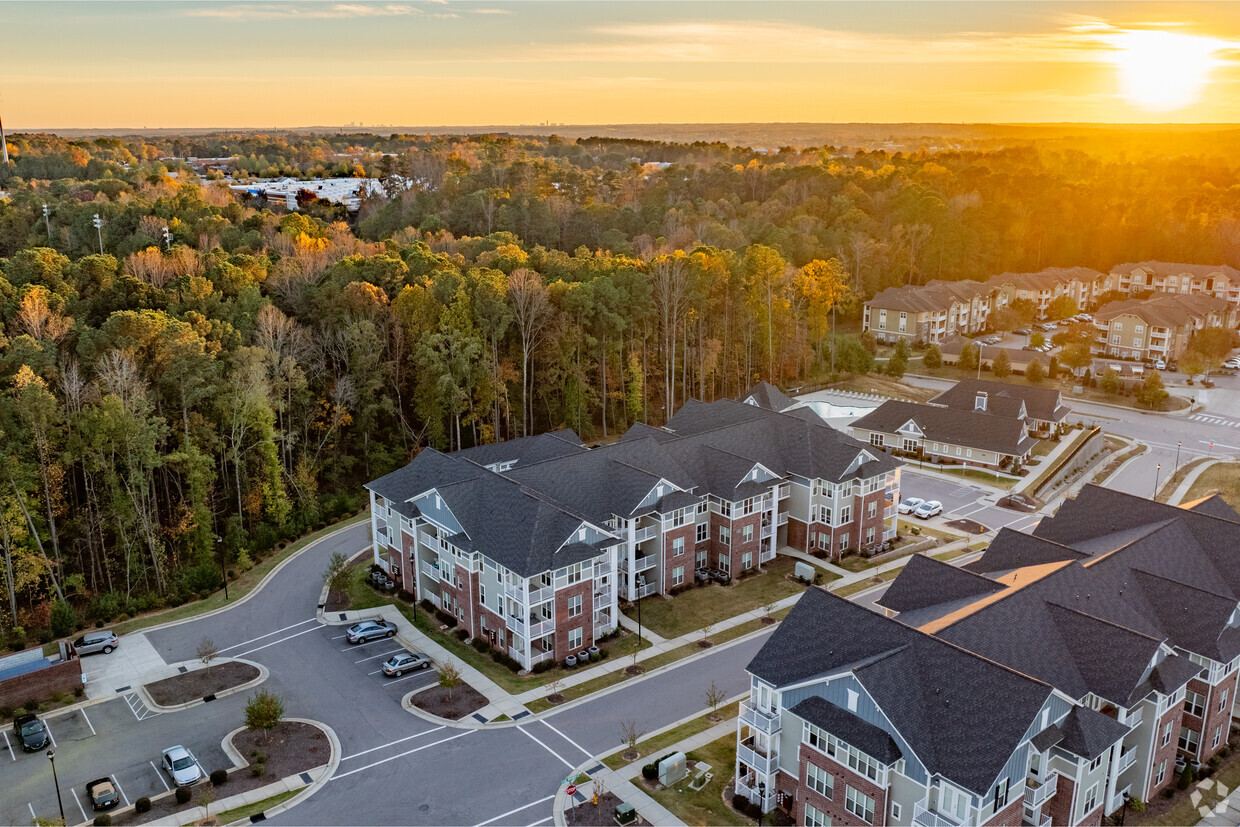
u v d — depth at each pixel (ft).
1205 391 394.32
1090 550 177.68
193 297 270.26
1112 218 599.57
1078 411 372.58
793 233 507.30
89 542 210.79
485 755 148.25
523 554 170.91
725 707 162.30
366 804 135.95
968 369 419.33
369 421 276.82
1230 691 152.46
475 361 281.74
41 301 235.61
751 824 132.77
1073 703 128.47
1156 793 143.02
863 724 122.72
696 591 209.97
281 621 196.65
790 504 233.96
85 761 146.82
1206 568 169.68
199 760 146.92
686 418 267.18
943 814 115.75
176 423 233.14
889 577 216.54
